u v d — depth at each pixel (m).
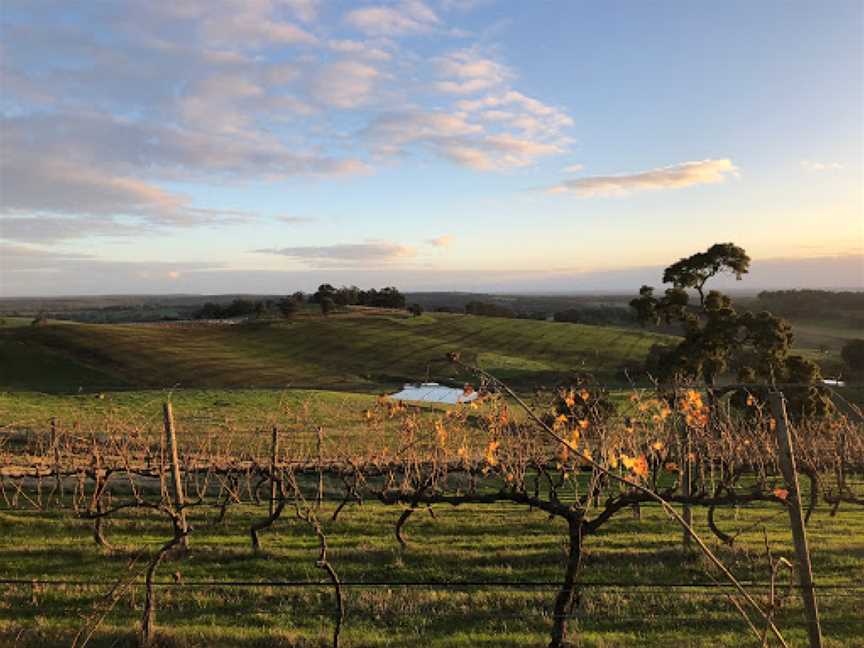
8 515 11.31
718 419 10.62
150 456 12.98
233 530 11.06
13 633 6.56
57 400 30.89
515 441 11.13
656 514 12.59
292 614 7.30
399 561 9.23
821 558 9.45
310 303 113.25
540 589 8.02
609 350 69.31
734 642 6.49
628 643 6.48
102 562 9.02
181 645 6.35
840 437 12.63
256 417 26.06
